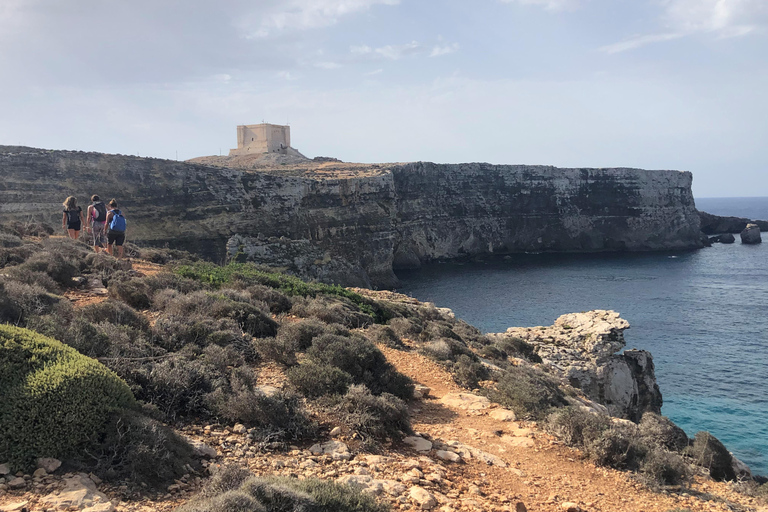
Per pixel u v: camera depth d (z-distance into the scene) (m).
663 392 42.78
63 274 14.12
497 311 71.38
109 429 5.71
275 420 7.60
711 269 113.31
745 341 57.62
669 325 64.88
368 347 11.62
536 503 7.37
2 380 5.46
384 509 5.71
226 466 5.84
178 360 8.30
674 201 155.00
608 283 95.75
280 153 153.00
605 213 150.12
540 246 147.38
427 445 8.71
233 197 85.31
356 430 8.30
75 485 4.92
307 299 20.12
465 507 6.52
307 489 5.42
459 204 136.62
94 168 74.62
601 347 32.84
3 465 4.97
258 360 10.90
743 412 38.72
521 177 144.50
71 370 5.78
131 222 74.81
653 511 7.90
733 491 10.70
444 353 16.02
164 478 5.54
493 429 10.46
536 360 29.14
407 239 122.81
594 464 9.49
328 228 96.56
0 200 65.50
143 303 13.59
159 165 80.62
